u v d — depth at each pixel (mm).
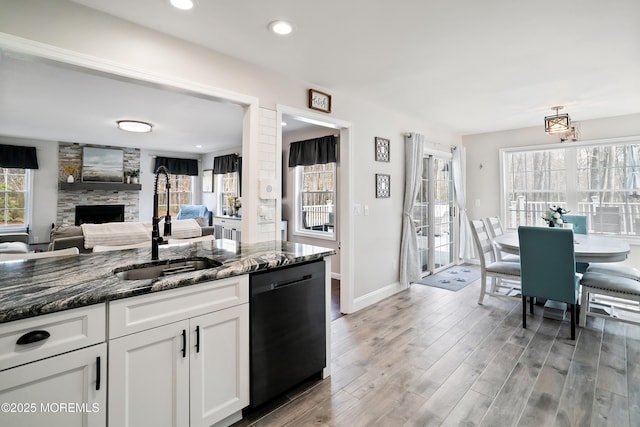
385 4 1838
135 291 1350
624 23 2049
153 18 1952
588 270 3377
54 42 1726
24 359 1121
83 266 1769
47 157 6551
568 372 2242
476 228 3734
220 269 1678
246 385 1771
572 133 4152
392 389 2080
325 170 5098
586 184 4734
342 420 1794
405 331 2979
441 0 1803
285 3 1824
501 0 1803
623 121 4352
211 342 1623
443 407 1891
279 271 1938
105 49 1889
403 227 4281
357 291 3600
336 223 4855
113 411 1317
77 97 3586
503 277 3527
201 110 4117
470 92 3383
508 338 2807
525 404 1904
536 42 2309
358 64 2660
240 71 2527
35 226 6465
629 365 2326
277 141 2771
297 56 2502
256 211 2637
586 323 3107
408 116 4379
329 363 2254
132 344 1363
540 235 2850
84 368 1248
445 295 4070
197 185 8609
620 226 4480
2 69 2805
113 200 7324
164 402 1462
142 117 4496
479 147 5672
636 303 3521
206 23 2020
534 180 5199
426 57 2547
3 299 1199
